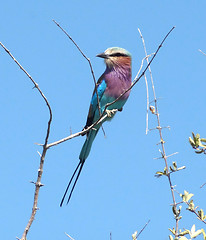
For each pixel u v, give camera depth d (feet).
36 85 24.49
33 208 23.40
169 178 25.22
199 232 23.68
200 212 24.30
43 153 24.79
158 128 26.14
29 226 22.72
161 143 25.82
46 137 24.70
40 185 24.09
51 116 24.72
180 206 24.50
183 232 23.91
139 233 22.86
